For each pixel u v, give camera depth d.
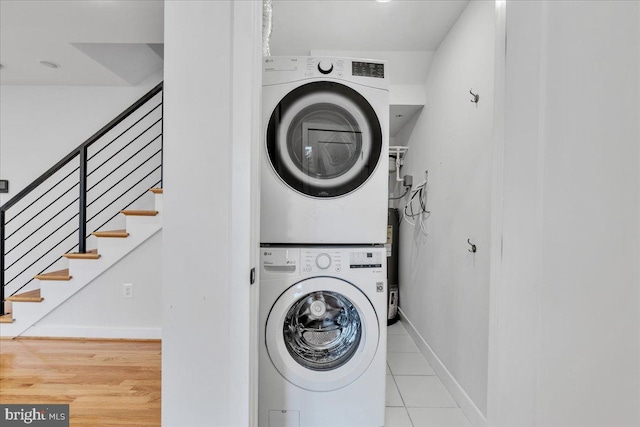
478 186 1.65
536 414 0.74
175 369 0.97
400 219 3.21
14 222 3.29
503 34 0.88
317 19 2.03
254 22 0.98
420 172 2.63
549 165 0.71
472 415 1.62
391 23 2.06
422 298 2.52
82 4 1.90
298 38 2.25
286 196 1.39
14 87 3.29
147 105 3.31
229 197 0.95
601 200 0.59
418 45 2.30
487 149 1.57
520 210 0.80
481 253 1.60
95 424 1.58
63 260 3.29
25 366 2.18
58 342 2.58
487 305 1.52
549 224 0.71
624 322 0.55
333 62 1.42
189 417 0.97
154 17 2.03
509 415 0.84
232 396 0.96
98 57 2.71
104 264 2.64
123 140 3.31
